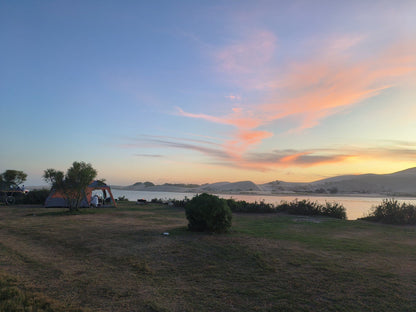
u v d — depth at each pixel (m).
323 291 5.59
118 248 9.18
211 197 11.96
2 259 7.97
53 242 10.16
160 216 18.48
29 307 4.98
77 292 5.73
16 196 30.58
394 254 8.31
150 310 4.95
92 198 26.58
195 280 6.40
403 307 4.89
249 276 6.54
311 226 14.23
